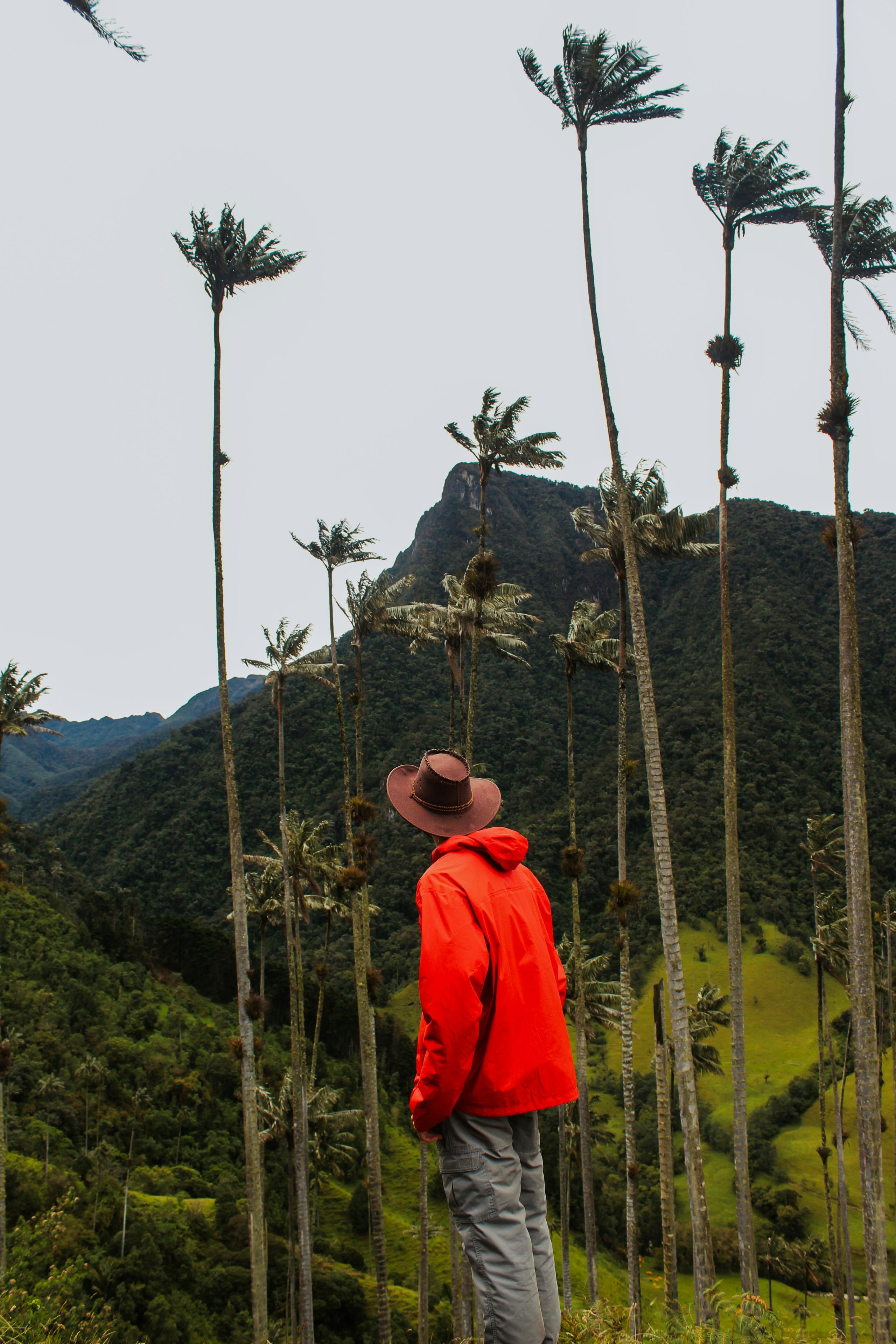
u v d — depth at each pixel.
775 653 130.00
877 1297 10.20
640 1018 79.81
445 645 25.27
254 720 152.25
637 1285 20.94
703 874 92.38
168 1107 60.81
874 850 81.56
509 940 2.28
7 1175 42.41
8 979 68.88
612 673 24.00
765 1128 61.00
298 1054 28.56
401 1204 55.84
